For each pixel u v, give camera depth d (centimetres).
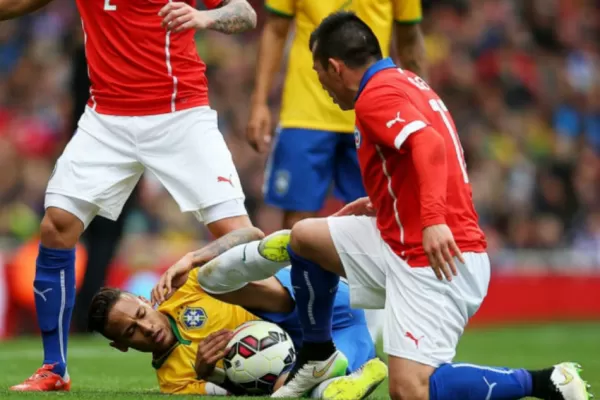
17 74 5638
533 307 5231
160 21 1964
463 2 6925
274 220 4897
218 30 1933
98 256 3475
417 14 2556
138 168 2006
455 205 1642
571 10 7438
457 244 1634
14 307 3941
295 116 2612
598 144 6825
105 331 1862
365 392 1761
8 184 4772
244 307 1905
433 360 1606
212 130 2000
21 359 2825
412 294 1620
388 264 1653
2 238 4616
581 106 6900
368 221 1709
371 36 1703
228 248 1889
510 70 6675
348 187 2642
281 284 1905
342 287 1948
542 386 1603
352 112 2594
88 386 2106
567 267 5441
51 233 1958
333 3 2556
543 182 6044
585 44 7350
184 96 1983
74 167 1972
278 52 2669
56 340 1980
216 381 1862
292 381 1794
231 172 1980
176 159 1975
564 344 3866
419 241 1625
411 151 1578
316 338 1778
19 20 5922
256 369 1822
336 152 2634
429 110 1652
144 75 1967
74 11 5947
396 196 1642
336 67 1697
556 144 6450
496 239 5594
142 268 4206
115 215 2017
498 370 1611
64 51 5634
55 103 5450
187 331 1878
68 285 1983
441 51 6531
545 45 7131
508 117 6438
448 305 1622
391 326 1630
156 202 4747
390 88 1623
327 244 1703
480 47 6731
